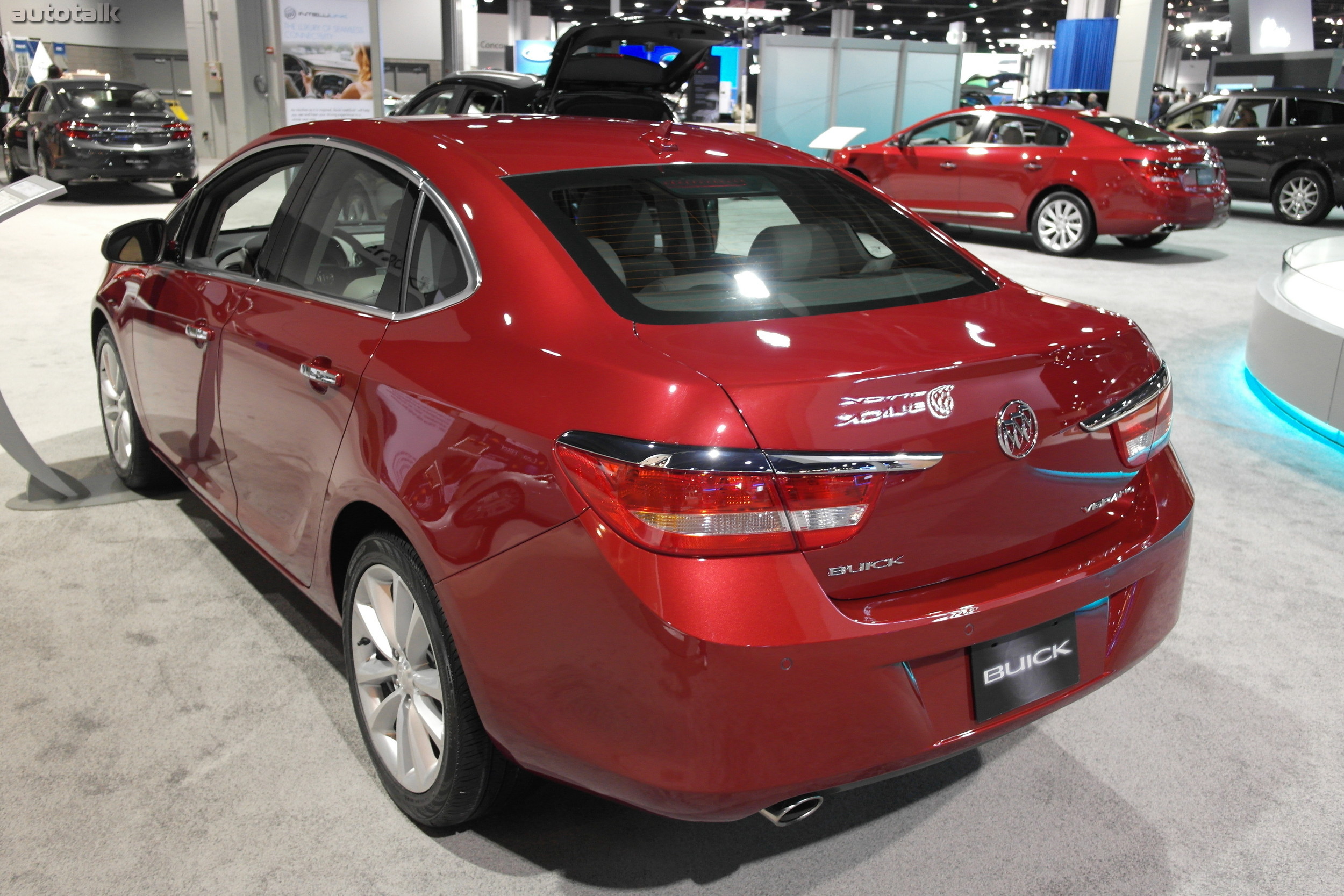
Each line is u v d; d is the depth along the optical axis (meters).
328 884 1.88
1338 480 4.18
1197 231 12.20
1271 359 5.21
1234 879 1.96
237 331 2.45
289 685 2.52
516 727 1.70
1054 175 9.87
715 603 1.45
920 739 1.63
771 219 2.14
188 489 3.72
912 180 11.09
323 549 2.19
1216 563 3.38
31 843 1.95
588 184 2.06
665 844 2.02
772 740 1.51
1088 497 1.82
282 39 14.77
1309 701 2.58
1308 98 12.84
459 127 2.32
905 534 1.57
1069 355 1.76
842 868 1.96
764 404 1.48
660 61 6.41
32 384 5.03
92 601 2.91
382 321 2.02
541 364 1.68
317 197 2.38
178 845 1.96
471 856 1.96
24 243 9.15
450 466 1.73
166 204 12.46
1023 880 1.94
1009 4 49.47
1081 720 2.48
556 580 1.57
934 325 1.81
